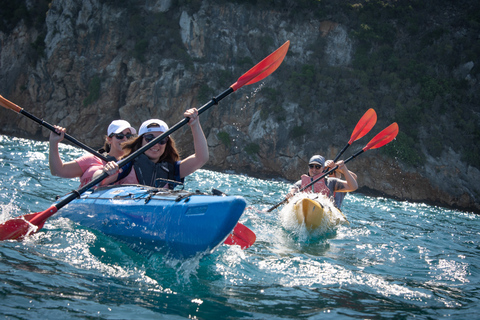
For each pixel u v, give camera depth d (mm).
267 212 5984
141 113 22734
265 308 2330
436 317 2422
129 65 23016
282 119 22031
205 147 3662
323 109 22562
